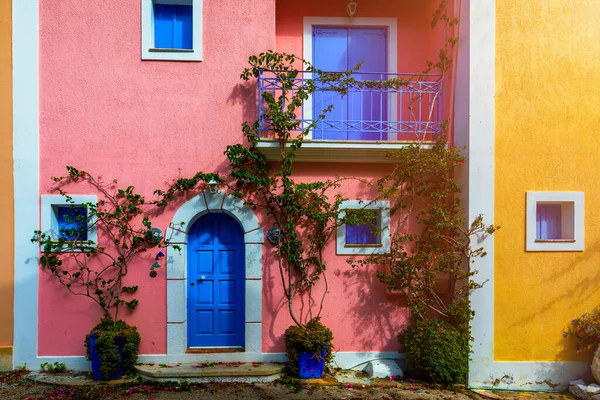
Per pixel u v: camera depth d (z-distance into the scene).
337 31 6.04
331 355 5.09
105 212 5.07
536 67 5.12
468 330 4.92
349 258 5.34
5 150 5.02
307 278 5.28
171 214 5.19
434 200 5.39
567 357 5.01
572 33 5.16
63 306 5.04
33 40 5.06
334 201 5.36
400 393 4.61
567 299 5.06
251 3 5.30
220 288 5.47
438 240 5.26
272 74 5.42
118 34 5.16
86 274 5.08
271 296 5.25
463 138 5.19
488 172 5.04
